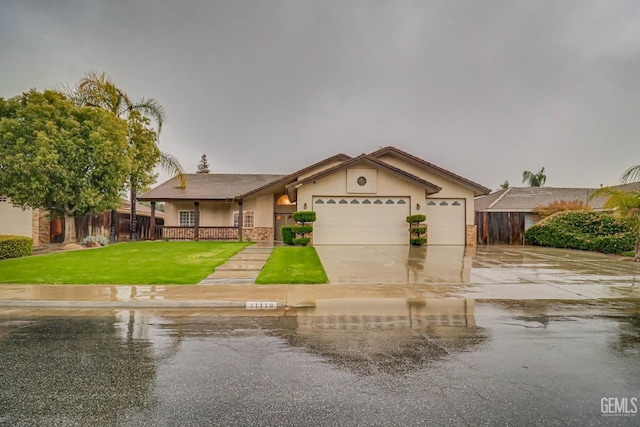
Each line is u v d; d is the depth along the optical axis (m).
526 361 4.02
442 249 16.92
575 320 5.77
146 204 41.84
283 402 3.07
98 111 15.98
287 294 7.55
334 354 4.26
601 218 17.11
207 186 24.67
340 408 2.97
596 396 3.20
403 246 18.27
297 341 4.77
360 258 13.30
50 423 2.74
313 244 18.89
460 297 7.39
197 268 10.77
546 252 16.11
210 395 3.20
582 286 8.48
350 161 18.83
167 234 22.59
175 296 7.27
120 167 16.47
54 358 4.14
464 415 2.86
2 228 19.78
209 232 23.03
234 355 4.24
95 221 22.66
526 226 23.61
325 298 7.29
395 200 19.25
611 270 10.83
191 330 5.30
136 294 7.45
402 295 7.55
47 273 9.81
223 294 7.48
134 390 3.30
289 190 19.17
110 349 4.45
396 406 3.00
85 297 7.16
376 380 3.52
